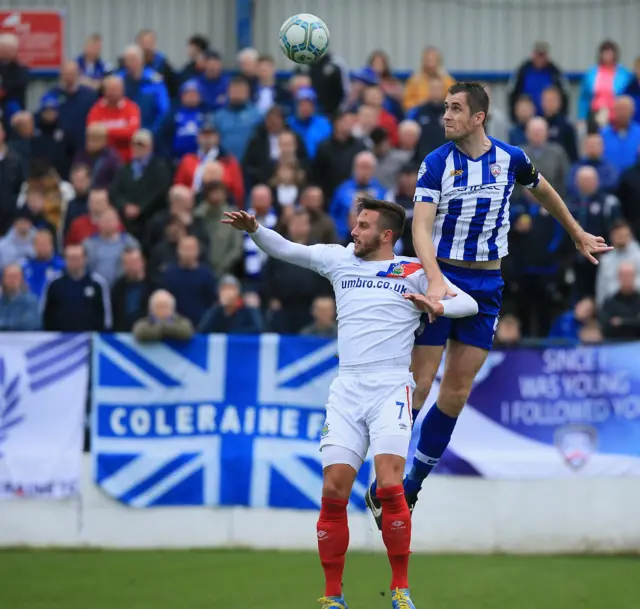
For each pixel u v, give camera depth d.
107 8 63.09
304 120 51.91
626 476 36.97
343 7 63.00
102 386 37.31
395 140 52.91
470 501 37.06
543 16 62.59
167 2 63.06
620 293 41.28
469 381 25.39
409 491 26.62
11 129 54.72
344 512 23.86
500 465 37.00
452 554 36.91
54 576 32.59
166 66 56.72
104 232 44.44
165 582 31.75
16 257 45.56
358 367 23.97
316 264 24.83
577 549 36.97
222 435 37.12
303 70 56.12
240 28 62.66
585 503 37.03
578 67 62.62
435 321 24.89
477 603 29.42
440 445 25.98
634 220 47.22
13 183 49.31
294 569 33.50
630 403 37.12
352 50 63.12
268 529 36.94
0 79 57.06
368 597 30.08
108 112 51.56
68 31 63.16
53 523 37.19
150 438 37.22
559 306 44.66
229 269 44.84
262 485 36.91
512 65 62.72
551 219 43.81
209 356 37.22
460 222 24.41
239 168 48.91
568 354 37.25
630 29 62.22
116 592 30.48
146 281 41.75
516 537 36.94
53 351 37.44
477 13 62.72
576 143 51.69
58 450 37.22
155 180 47.28
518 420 37.22
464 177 24.22
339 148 48.62
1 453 37.22
